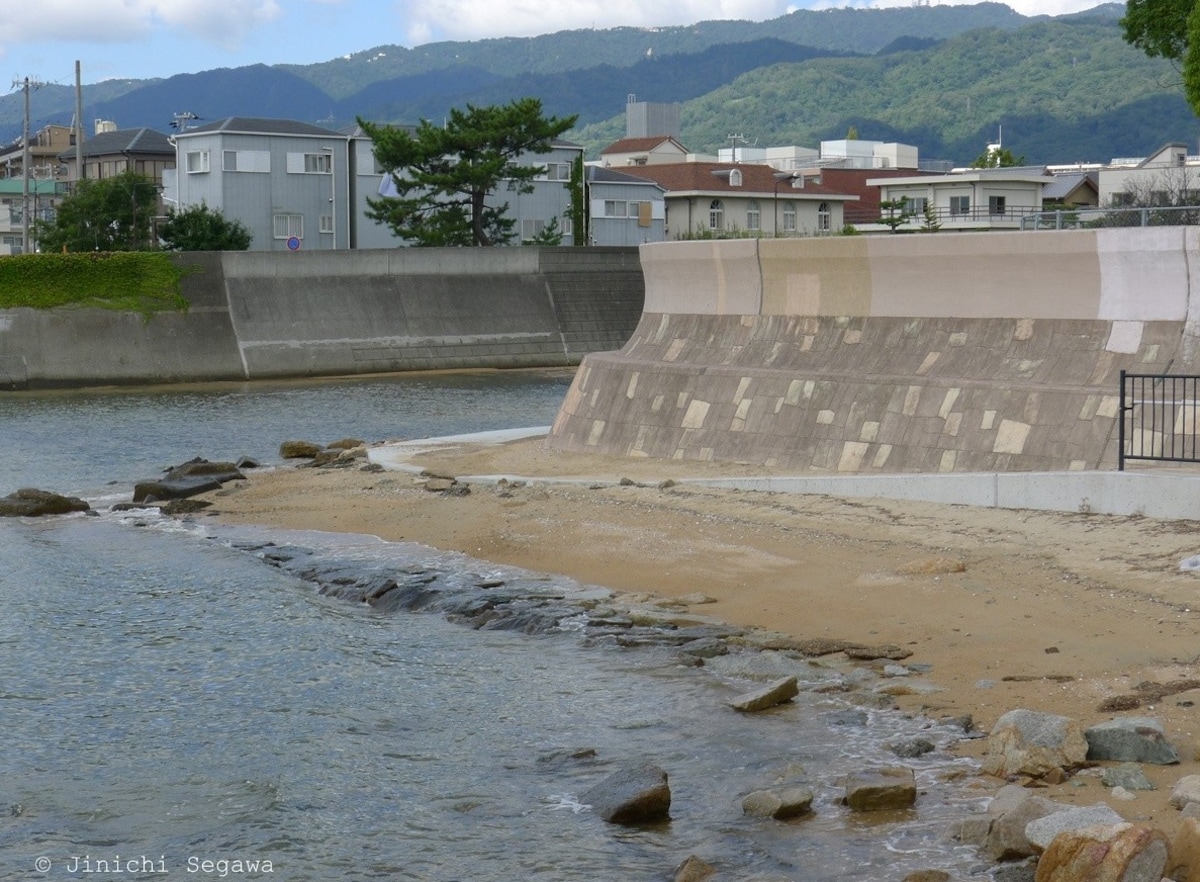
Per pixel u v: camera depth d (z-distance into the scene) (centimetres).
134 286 6600
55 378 6275
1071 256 2095
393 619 1716
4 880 991
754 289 2592
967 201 8919
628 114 13462
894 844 967
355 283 7069
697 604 1658
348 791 1139
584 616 1633
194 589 1920
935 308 2295
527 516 2197
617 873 960
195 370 6519
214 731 1306
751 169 10550
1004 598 1530
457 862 995
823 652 1434
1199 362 1925
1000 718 1130
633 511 2138
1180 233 1962
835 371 2358
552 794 1108
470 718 1309
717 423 2509
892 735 1178
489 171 7538
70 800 1143
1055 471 1922
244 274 6831
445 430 4319
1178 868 853
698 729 1228
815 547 1833
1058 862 843
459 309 7244
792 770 1102
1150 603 1448
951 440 2114
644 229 9762
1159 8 4681
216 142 8431
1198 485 1703
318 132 8731
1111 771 1025
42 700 1418
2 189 12612
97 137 12169
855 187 11212
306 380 6588
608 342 7562
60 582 1983
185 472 2983
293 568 2014
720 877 934
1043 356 2120
